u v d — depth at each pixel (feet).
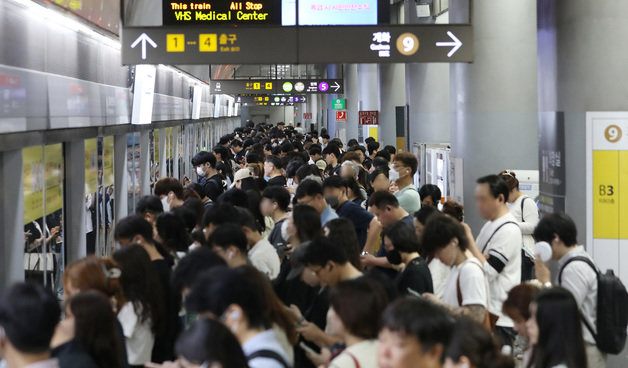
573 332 10.11
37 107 24.32
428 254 15.15
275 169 36.06
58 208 30.35
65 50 27.71
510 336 17.48
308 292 16.69
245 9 27.32
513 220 17.71
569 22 20.22
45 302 8.78
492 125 32.30
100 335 10.69
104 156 37.86
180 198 27.25
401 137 70.13
